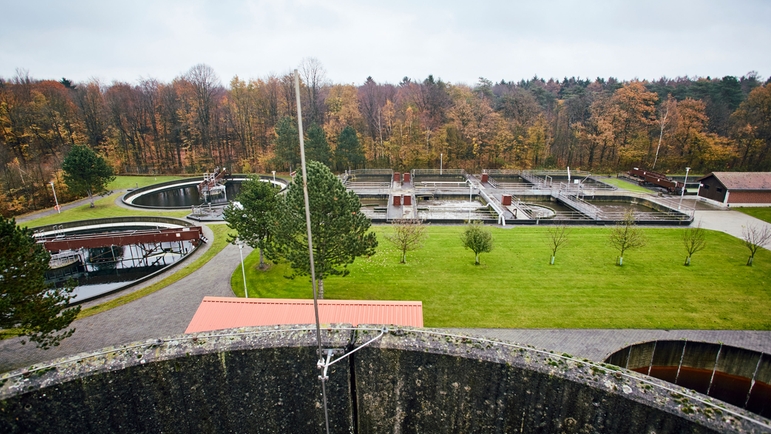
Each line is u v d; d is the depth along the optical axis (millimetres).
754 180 49844
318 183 21719
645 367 20531
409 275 29641
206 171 82375
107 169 53875
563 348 21109
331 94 93938
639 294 26641
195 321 18594
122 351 9102
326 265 23078
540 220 42812
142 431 9438
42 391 8430
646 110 77438
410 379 9500
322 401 9812
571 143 83938
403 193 57438
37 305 17312
